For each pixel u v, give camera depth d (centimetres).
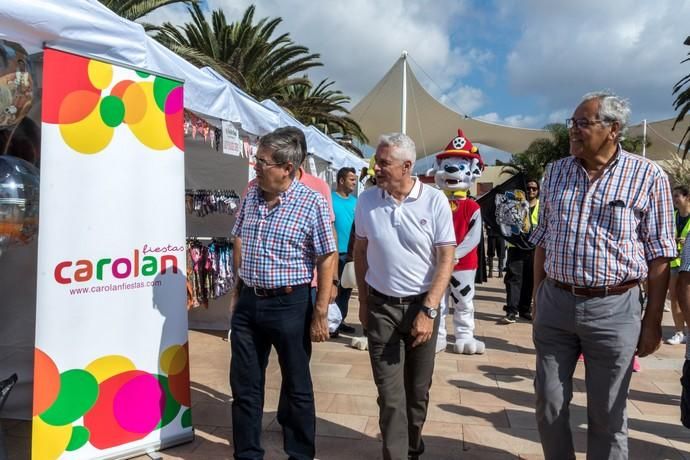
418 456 298
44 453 271
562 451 253
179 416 327
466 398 417
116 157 294
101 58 286
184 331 329
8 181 259
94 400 289
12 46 262
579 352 257
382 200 274
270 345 301
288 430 294
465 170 526
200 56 1233
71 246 277
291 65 1781
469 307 559
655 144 3316
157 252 315
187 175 600
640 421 377
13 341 340
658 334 241
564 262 242
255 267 279
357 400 406
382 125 2850
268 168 271
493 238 1252
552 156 3338
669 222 235
